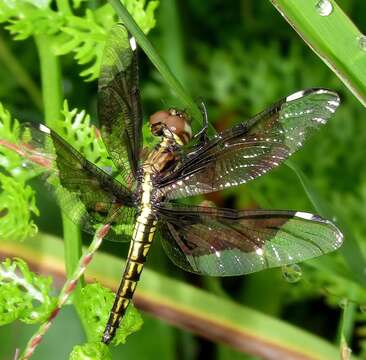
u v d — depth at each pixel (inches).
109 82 13.0
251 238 13.1
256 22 15.6
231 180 13.2
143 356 13.9
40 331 12.6
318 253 12.9
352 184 14.8
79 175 12.9
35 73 15.3
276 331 13.6
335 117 14.9
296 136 13.1
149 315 13.9
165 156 13.3
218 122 15.2
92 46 13.1
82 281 12.8
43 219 13.8
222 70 15.1
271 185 14.7
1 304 12.5
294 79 15.1
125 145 13.1
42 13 13.1
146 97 15.0
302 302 14.8
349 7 15.3
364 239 14.4
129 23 12.7
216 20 15.6
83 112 13.0
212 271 13.1
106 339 12.6
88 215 12.9
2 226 12.7
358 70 12.7
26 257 13.3
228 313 13.6
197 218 13.2
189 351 14.5
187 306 13.6
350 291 13.9
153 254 14.4
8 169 12.8
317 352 13.5
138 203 13.2
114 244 14.0
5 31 15.2
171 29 15.0
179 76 15.0
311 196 13.2
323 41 12.7
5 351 13.7
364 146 14.9
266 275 14.6
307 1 12.7
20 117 15.0
